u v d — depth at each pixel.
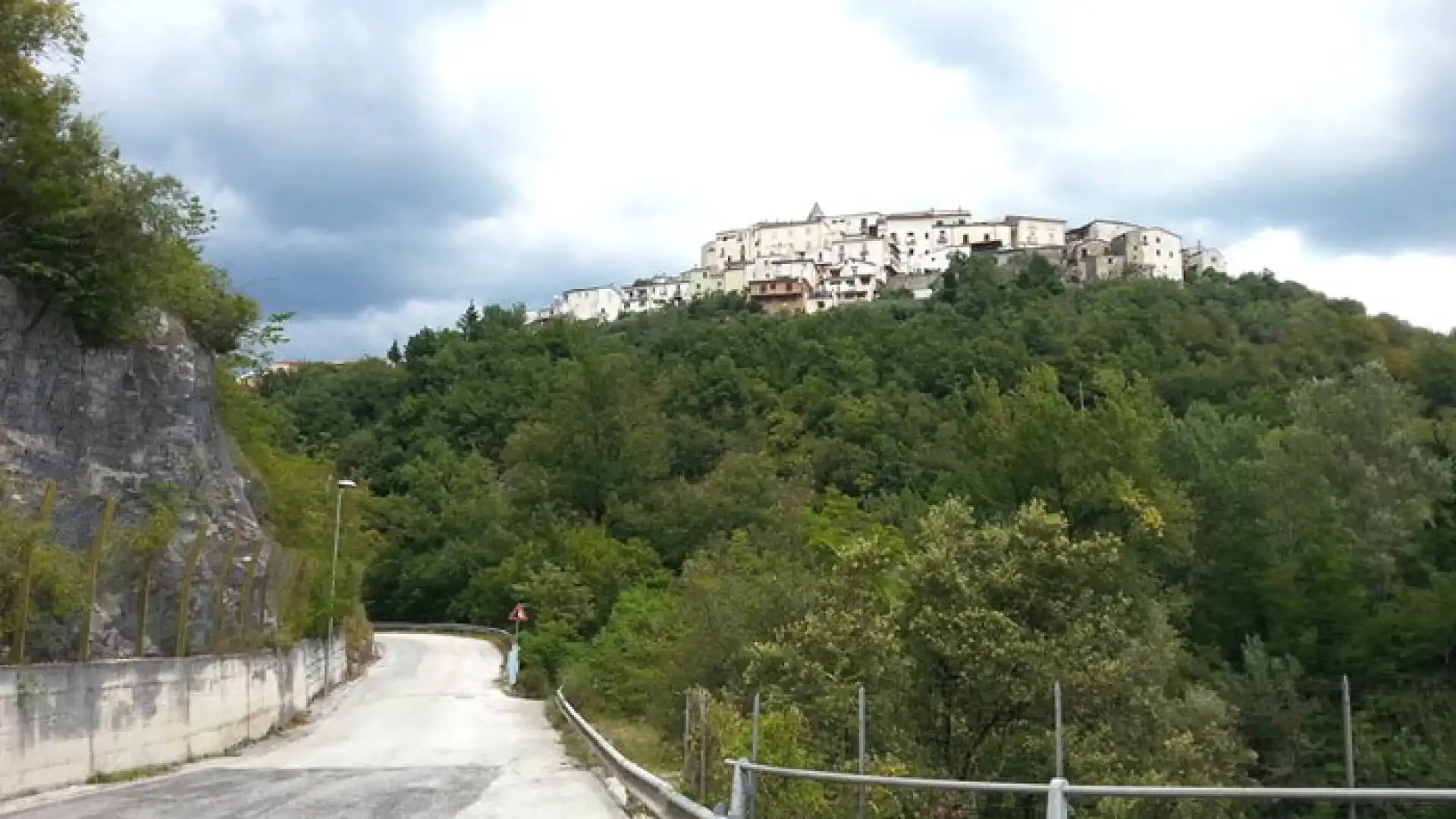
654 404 101.94
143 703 20.84
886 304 162.25
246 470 43.22
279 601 34.41
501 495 100.50
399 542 99.56
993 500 48.03
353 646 56.72
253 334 44.03
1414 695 39.94
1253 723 38.41
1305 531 50.34
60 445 26.55
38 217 25.72
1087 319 119.38
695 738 17.48
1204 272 191.62
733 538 62.09
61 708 17.72
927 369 116.00
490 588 86.00
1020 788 7.43
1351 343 101.31
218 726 25.25
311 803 15.32
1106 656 26.47
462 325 161.88
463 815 14.33
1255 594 49.53
